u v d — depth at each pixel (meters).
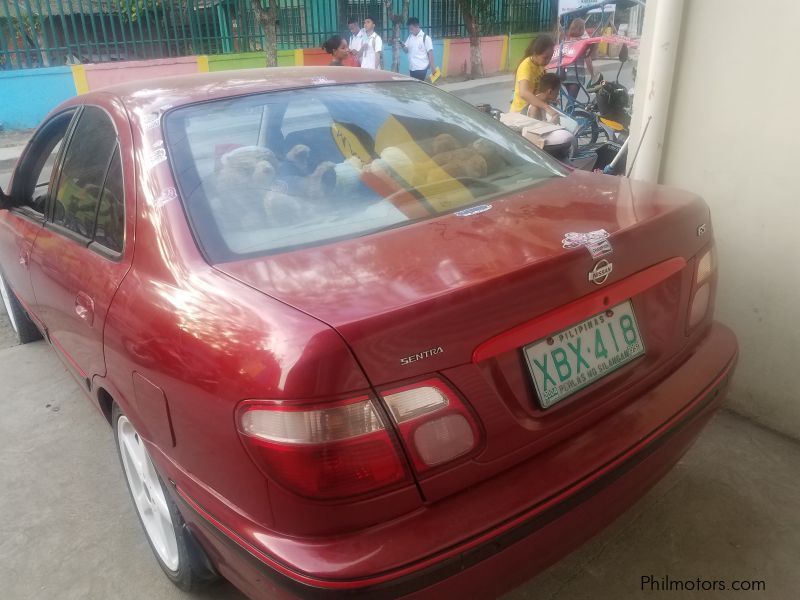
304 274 1.64
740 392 2.92
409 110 2.51
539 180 2.29
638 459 1.76
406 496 1.45
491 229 1.82
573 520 1.63
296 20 14.65
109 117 2.36
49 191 2.75
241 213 1.92
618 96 6.33
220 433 1.52
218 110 2.23
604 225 1.82
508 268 1.58
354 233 1.87
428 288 1.51
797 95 2.49
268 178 2.04
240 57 13.61
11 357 3.94
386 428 1.41
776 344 2.75
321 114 2.33
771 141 2.60
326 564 1.40
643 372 1.89
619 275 1.76
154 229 1.91
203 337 1.58
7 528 2.58
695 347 2.10
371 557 1.41
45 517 2.63
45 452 3.03
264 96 2.35
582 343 1.72
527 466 1.61
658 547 2.30
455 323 1.48
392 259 1.67
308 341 1.39
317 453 1.38
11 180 3.17
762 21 2.54
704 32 2.70
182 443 1.69
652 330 1.91
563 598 2.13
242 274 1.68
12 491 2.79
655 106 2.87
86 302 2.14
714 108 2.74
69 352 2.57
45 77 11.70
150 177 2.01
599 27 10.82
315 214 1.95
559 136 4.59
